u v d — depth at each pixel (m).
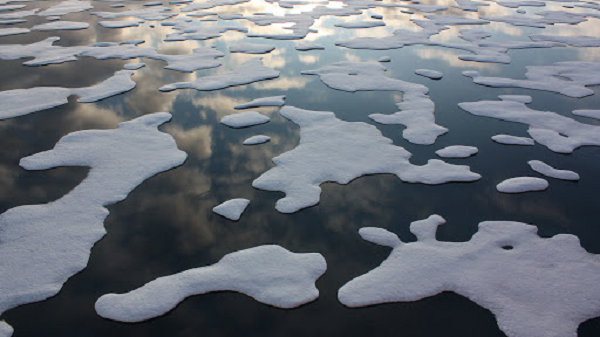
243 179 3.82
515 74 6.55
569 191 3.64
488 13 11.07
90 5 11.55
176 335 2.39
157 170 3.91
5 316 2.47
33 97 5.51
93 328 2.41
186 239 3.09
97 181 3.73
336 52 7.65
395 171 3.93
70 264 2.82
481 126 4.85
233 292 2.65
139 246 3.01
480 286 2.66
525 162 4.10
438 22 9.95
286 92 5.82
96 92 5.70
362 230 3.18
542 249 2.96
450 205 3.47
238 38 8.48
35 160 4.05
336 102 5.50
